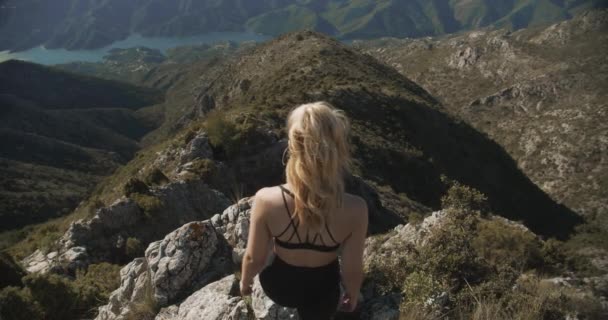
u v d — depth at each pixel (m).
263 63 126.12
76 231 20.02
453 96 190.00
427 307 5.93
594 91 154.62
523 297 6.34
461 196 10.00
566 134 142.12
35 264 19.22
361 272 3.27
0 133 188.00
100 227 20.47
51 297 10.39
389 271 7.25
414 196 51.47
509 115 167.38
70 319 10.52
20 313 9.84
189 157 31.33
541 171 138.12
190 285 8.04
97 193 52.19
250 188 31.20
